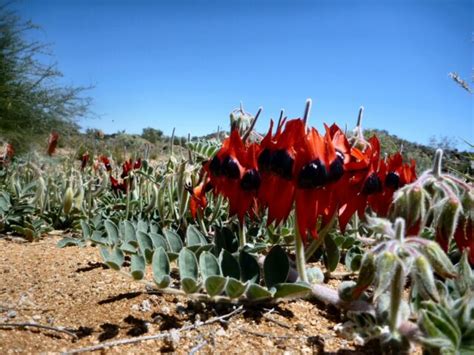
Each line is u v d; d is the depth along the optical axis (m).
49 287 0.43
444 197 0.31
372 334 0.30
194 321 0.36
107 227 0.51
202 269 0.36
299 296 0.36
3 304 0.39
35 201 0.76
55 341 0.33
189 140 0.62
